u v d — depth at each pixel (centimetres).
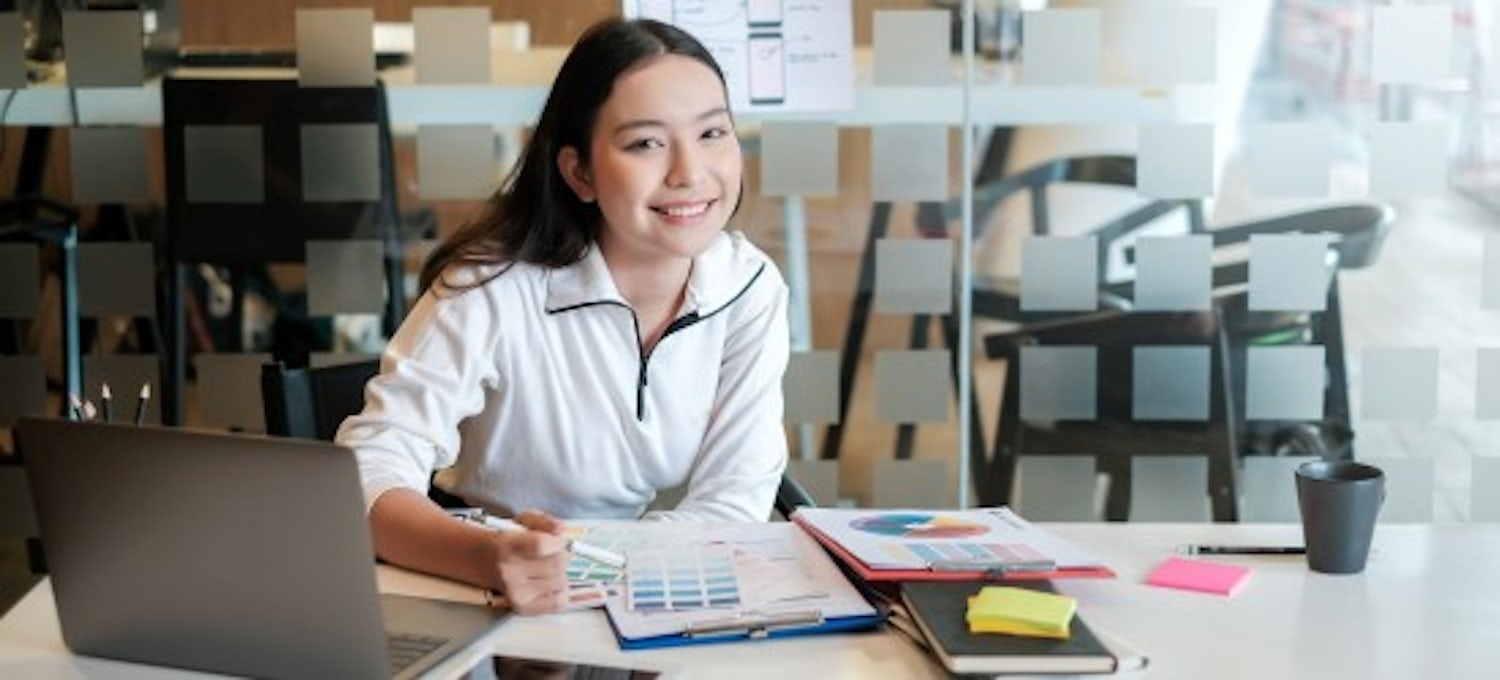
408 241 312
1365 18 304
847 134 310
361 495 129
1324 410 315
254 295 315
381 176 311
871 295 315
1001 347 316
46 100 309
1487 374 312
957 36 306
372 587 131
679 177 184
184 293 315
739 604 153
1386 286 311
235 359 316
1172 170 309
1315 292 312
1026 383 317
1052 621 139
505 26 306
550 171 194
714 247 204
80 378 317
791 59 307
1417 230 309
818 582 159
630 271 197
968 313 315
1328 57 305
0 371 317
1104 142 309
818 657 143
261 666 138
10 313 315
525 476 203
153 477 135
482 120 309
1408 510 317
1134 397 316
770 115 309
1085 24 305
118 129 309
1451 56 304
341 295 314
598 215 198
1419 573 166
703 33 307
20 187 311
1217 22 304
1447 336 312
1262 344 314
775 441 208
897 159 310
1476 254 309
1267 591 160
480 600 156
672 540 172
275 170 311
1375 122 306
